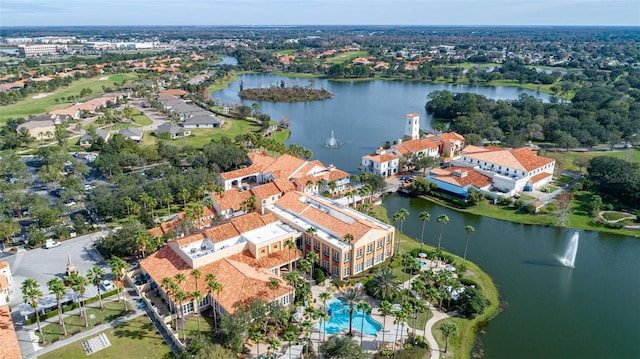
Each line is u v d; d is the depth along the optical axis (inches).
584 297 4618.6
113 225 5900.6
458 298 4335.6
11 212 6008.9
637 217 6358.3
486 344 3917.3
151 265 4571.9
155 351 3654.0
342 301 4333.2
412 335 3882.9
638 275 5049.2
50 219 5629.9
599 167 7381.9
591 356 3796.8
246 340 3777.1
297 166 7263.8
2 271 4439.0
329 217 5137.8
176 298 3789.4
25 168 7706.7
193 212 5669.3
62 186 6988.2
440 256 5128.0
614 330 4128.9
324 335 3784.5
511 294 4650.6
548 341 3966.5
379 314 4210.1
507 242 5782.5
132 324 3986.2
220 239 4758.9
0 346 3486.7
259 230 5073.8
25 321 3996.1
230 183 7317.9
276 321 3981.3
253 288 4047.7
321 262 4938.5
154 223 5787.4
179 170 7869.1
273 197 6230.3
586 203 6884.8
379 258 5083.7
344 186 7337.6
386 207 6870.1
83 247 5334.6
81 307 4111.7
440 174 7539.4
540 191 7293.3
